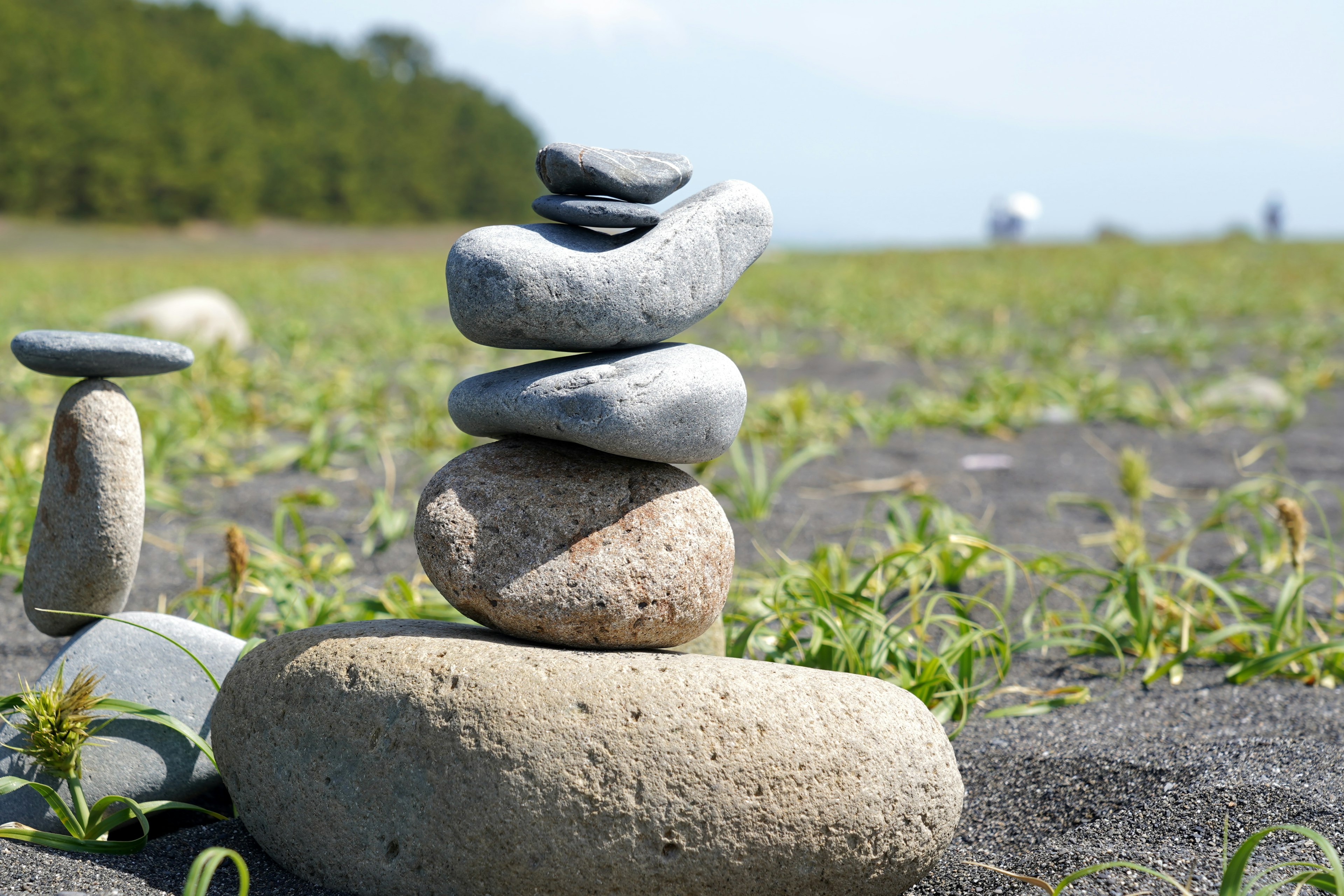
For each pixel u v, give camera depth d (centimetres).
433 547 119
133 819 124
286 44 2709
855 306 584
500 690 114
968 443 272
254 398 293
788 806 113
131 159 2022
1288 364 386
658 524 119
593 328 118
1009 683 144
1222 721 133
